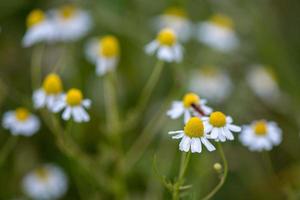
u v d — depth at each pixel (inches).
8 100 28.6
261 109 30.1
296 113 29.5
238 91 30.2
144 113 28.3
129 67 29.8
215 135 19.2
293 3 32.8
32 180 26.9
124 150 27.2
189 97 21.4
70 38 28.8
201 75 29.6
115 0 30.5
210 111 21.0
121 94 28.8
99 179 24.5
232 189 27.0
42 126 27.8
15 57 30.3
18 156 27.5
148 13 31.0
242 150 27.5
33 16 27.0
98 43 29.8
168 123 26.5
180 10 30.4
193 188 21.5
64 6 30.6
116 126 24.8
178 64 28.3
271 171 26.5
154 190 24.8
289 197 24.0
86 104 22.0
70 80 28.6
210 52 30.6
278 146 28.5
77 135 26.1
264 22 31.1
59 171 27.1
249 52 31.3
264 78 30.4
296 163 28.1
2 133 27.9
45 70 29.3
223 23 30.2
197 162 24.8
